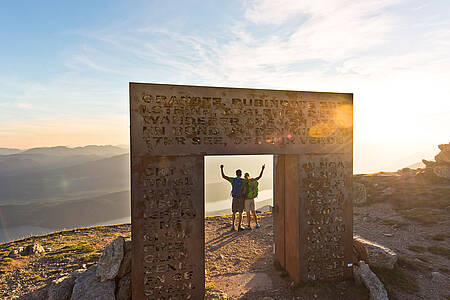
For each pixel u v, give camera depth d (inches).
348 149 245.0
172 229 203.2
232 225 424.8
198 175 207.0
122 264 217.3
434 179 647.1
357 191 596.1
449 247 324.2
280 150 226.8
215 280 259.0
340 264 241.4
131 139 194.7
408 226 413.1
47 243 391.9
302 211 234.2
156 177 199.8
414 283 230.7
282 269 271.9
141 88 195.6
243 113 217.3
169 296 203.5
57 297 206.8
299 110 231.9
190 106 205.5
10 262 307.9
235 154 214.4
